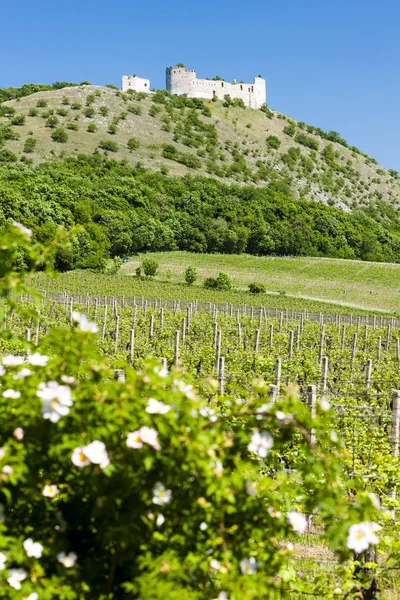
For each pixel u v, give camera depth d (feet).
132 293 196.44
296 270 291.38
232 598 9.43
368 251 388.16
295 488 11.77
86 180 339.57
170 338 81.92
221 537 9.91
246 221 348.79
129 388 9.85
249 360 58.44
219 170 530.27
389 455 24.18
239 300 200.13
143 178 384.88
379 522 18.11
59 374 10.18
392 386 50.19
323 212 400.88
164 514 10.06
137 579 9.21
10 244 11.03
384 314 192.44
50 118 508.94
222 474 9.97
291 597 15.64
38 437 9.81
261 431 10.94
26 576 9.70
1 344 57.16
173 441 9.47
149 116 589.73
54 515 10.34
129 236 293.43
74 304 121.70
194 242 323.16
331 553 19.48
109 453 9.91
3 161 412.57
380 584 17.62
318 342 83.61
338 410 30.32
